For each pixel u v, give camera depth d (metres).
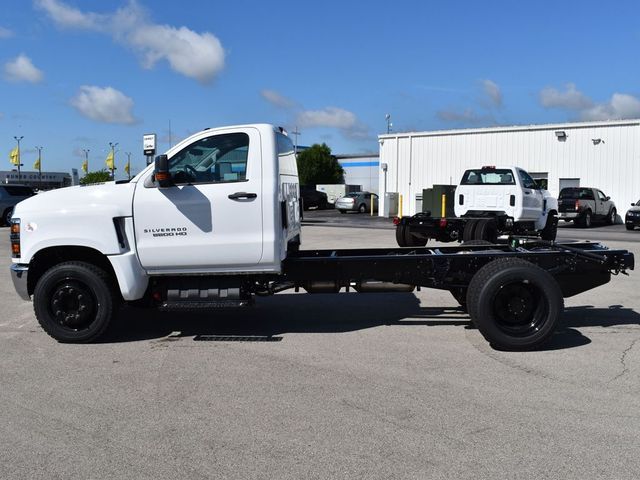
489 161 32.66
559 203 26.94
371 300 8.84
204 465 3.72
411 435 4.11
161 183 6.14
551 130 30.81
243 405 4.69
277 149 6.41
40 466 3.73
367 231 22.52
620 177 29.28
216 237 6.28
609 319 7.54
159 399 4.84
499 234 14.95
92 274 6.34
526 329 6.05
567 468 3.63
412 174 35.28
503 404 4.67
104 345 6.48
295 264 6.68
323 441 4.04
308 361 5.82
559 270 6.53
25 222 6.39
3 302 9.10
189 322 7.49
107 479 3.56
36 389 5.11
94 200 6.34
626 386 5.07
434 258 6.61
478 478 3.52
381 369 5.55
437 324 7.31
